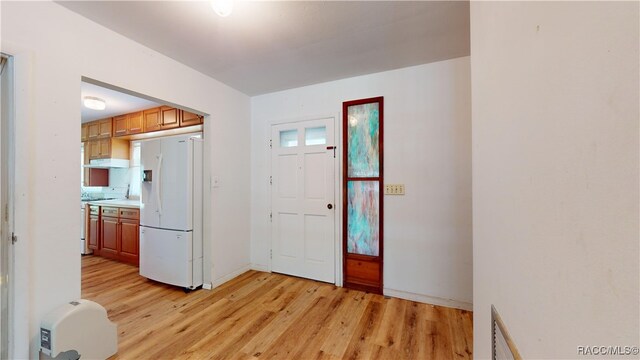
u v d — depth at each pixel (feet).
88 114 12.38
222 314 6.93
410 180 7.86
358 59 7.41
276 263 10.12
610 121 0.91
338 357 5.24
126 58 6.15
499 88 2.05
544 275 1.34
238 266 9.91
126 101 10.39
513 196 1.76
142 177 9.29
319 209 9.29
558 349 1.21
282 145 10.05
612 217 0.90
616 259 0.88
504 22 1.92
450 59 7.41
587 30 1.03
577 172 1.08
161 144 8.87
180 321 6.58
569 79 1.13
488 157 2.41
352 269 8.72
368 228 8.60
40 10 4.69
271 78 8.77
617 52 0.88
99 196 14.84
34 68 4.59
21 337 4.33
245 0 4.91
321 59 7.41
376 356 5.27
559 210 1.21
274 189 10.15
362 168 8.69
